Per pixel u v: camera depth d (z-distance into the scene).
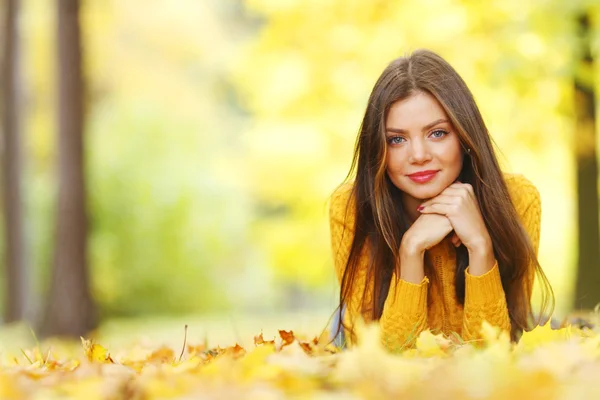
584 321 3.97
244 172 21.92
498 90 10.47
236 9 27.67
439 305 3.72
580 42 9.74
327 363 2.48
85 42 13.10
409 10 10.88
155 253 23.09
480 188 3.53
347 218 3.78
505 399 1.94
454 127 3.41
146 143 23.56
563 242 17.59
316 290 29.34
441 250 3.69
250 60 13.62
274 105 14.08
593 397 1.92
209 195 24.30
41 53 23.06
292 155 15.55
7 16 16.73
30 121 24.33
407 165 3.43
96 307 13.17
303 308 30.34
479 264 3.42
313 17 12.43
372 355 2.20
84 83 13.07
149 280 23.03
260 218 25.80
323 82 12.79
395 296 3.49
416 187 3.45
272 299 28.20
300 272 19.41
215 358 3.01
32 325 14.18
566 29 9.84
